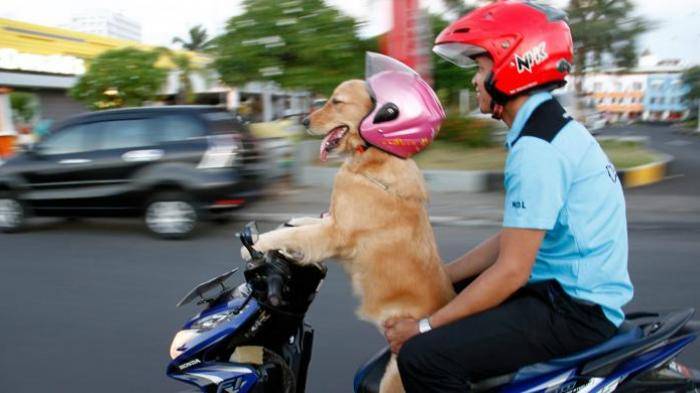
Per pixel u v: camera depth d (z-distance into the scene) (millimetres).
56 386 4016
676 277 6039
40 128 18375
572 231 2195
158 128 8391
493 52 2246
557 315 2244
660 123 65000
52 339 4793
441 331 2320
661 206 9789
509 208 2195
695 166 15492
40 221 9945
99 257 7383
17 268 6945
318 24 12648
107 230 9031
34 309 5496
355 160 2750
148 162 8219
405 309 2604
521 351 2264
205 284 2775
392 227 2619
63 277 6516
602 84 84250
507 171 2232
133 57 16109
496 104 2350
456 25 2375
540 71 2227
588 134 2277
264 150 9227
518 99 2307
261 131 13398
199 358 2709
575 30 23562
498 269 2195
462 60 2564
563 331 2232
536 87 2260
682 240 7570
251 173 8516
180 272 6621
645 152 16781
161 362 4359
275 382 2842
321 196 11141
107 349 4594
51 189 8727
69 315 5328
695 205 9781
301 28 12570
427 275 2637
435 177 11359
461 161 13109
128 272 6656
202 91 17250
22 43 22188
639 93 83500
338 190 2730
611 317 2270
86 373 4195
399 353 2377
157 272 6641
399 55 10445
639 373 2268
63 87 22469
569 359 2262
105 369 4254
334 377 4105
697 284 5805
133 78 15844
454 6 16172
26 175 8820
